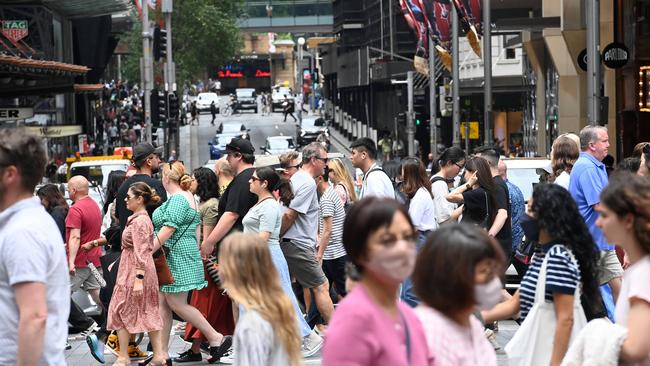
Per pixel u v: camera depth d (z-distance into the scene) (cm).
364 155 2864
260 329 1435
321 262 2892
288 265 2780
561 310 1465
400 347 1038
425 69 10244
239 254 1459
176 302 2597
